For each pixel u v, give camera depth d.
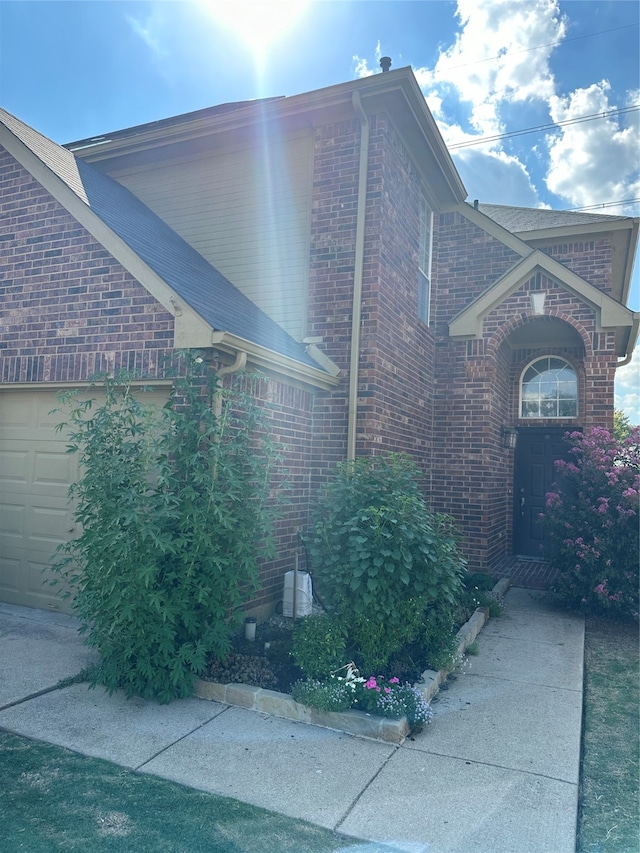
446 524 7.17
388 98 7.48
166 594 4.47
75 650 5.52
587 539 7.41
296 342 7.66
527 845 2.97
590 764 3.83
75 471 6.61
